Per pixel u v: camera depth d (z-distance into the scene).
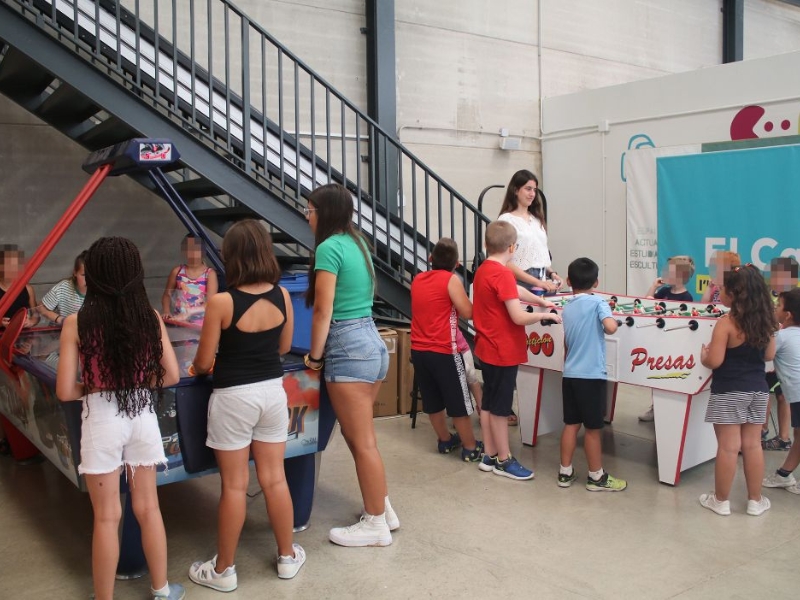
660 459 3.78
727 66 6.29
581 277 3.67
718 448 3.37
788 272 3.97
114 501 2.44
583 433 4.75
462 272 5.93
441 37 7.24
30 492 3.75
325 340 2.89
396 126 6.97
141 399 2.41
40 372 2.76
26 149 5.38
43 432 2.90
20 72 4.52
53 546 3.12
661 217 6.77
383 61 6.75
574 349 3.65
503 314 3.77
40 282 5.45
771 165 5.99
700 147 6.52
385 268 5.05
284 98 6.38
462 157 7.48
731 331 3.23
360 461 3.03
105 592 2.43
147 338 2.40
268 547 3.08
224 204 5.84
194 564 2.82
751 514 3.36
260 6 6.22
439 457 4.22
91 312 2.35
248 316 2.59
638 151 6.94
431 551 3.03
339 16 6.65
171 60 5.11
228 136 4.52
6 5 3.89
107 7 4.85
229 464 2.64
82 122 5.17
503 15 7.67
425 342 4.04
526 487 3.75
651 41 9.05
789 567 2.86
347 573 2.85
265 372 2.65
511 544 3.09
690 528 3.23
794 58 5.85
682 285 4.84
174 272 4.75
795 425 3.54
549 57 8.07
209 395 2.74
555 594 2.67
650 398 5.64
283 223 4.68
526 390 4.42
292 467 3.19
